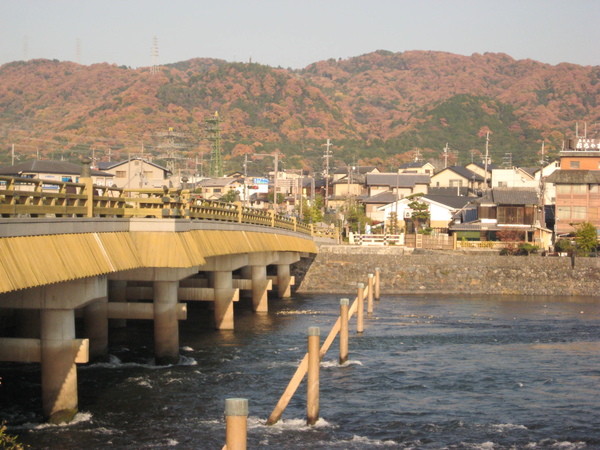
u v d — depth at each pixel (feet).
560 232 344.28
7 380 113.70
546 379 125.59
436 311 222.89
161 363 127.13
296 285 282.56
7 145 606.96
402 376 126.00
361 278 281.74
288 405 105.09
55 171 270.26
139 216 113.80
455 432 94.79
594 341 166.30
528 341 165.58
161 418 95.86
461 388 118.42
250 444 87.61
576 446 89.92
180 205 120.78
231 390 111.86
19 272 70.59
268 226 206.18
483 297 266.36
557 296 271.90
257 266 210.59
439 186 549.95
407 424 97.76
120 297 150.51
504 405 108.47
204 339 158.81
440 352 149.59
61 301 88.79
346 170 590.14
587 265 277.03
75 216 93.97
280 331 172.76
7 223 71.41
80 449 82.94
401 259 281.95
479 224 358.84
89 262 88.84
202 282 202.49
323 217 464.24
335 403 107.14
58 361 89.76
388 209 437.58
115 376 118.52
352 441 90.02
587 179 343.46
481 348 155.12
